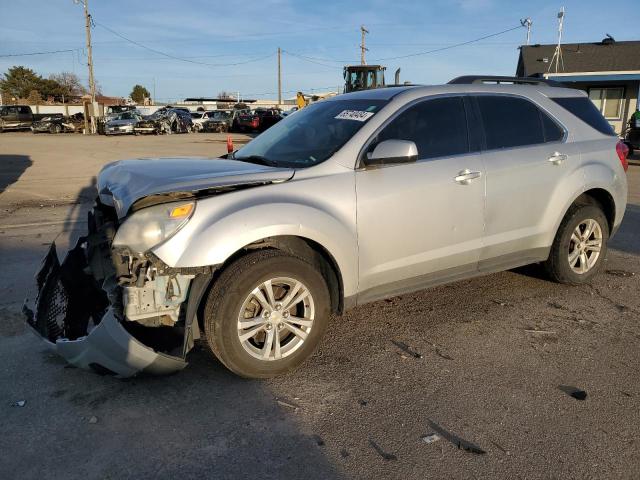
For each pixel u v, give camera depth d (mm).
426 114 4180
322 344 4031
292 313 3613
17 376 3498
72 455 2746
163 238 3098
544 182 4691
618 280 5488
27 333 4113
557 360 3807
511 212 4531
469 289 5191
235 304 3240
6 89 84188
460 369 3668
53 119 38125
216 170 3645
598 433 2975
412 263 4043
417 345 4023
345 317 4527
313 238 3473
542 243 4859
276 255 3348
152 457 2744
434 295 5035
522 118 4727
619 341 4109
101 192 3865
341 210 3637
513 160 4500
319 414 3137
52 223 8141
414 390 3400
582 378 3561
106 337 3037
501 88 4688
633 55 25000
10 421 3016
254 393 3346
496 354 3887
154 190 3215
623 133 24438
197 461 2721
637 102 23469
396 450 2824
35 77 84000
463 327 4336
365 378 3545
